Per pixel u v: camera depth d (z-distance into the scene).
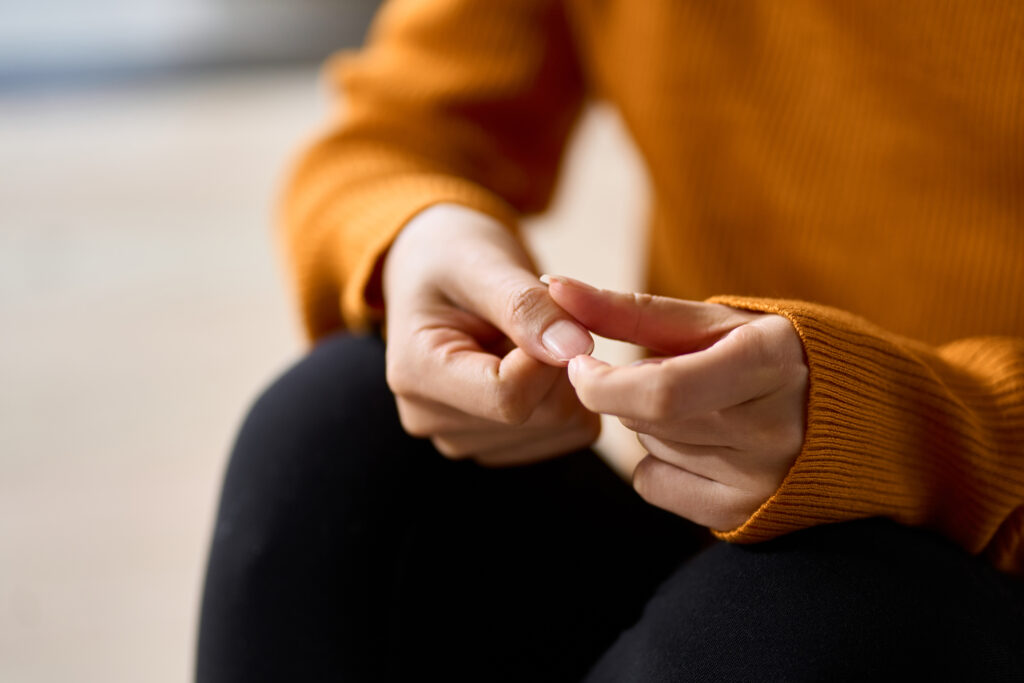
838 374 0.61
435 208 0.72
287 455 0.68
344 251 0.75
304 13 2.57
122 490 1.36
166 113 2.41
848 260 0.79
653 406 0.59
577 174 2.13
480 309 0.66
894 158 0.76
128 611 1.18
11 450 1.44
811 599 0.61
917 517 0.66
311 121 2.35
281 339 1.66
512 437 0.67
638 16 0.81
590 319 0.63
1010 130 0.72
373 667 0.67
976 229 0.75
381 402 0.69
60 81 2.50
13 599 1.20
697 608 0.62
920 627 0.61
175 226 1.97
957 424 0.64
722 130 0.80
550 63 0.88
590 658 0.68
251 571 0.67
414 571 0.67
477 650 0.68
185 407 1.51
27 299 1.77
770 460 0.61
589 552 0.70
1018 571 0.69
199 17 2.55
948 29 0.72
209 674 0.67
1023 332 0.75
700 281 0.83
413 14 0.88
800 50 0.77
